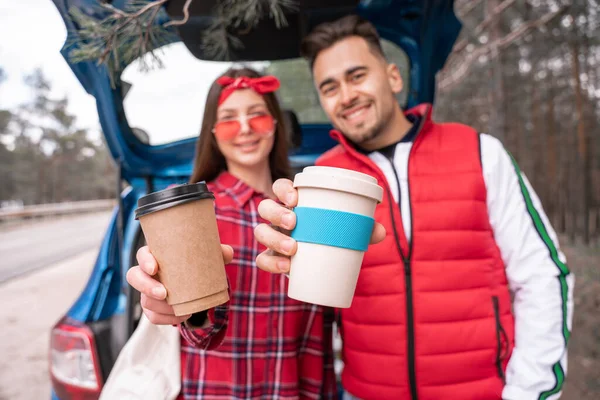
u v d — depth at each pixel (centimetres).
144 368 111
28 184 4381
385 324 126
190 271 77
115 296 168
